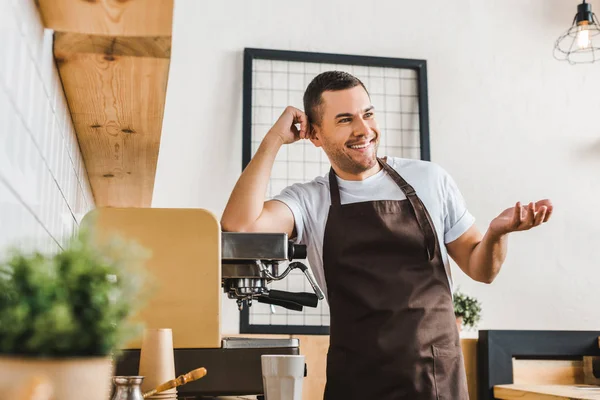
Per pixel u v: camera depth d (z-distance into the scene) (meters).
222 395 1.32
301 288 3.48
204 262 1.37
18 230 0.92
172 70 3.58
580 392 2.57
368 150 1.93
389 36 3.83
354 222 1.90
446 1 3.92
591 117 3.94
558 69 3.96
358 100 1.94
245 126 3.54
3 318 0.60
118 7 1.07
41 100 1.10
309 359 3.03
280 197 2.00
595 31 4.01
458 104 3.83
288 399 1.05
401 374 1.75
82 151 1.91
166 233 1.37
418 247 1.87
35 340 0.61
